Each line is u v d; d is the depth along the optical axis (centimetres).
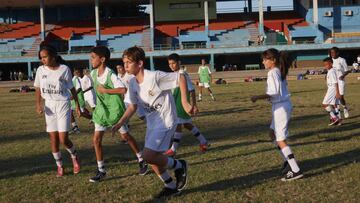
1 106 2203
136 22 6078
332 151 786
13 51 5566
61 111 681
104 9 6400
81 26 6056
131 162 773
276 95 623
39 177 689
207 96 2356
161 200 552
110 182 644
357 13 5722
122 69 1005
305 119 1278
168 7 6044
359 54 5506
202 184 613
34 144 1023
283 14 6175
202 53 5353
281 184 599
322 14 5766
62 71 679
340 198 530
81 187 623
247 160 746
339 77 1249
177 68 824
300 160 729
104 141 1020
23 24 6256
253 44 5500
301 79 3869
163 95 541
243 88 2970
